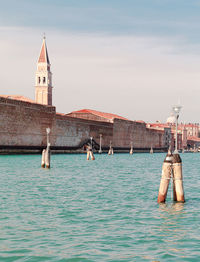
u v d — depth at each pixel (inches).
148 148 7445.9
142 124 7194.9
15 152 3841.0
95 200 932.0
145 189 1160.8
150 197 986.7
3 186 1178.0
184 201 882.1
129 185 1269.7
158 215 752.3
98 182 1353.3
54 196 988.6
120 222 692.1
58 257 499.8
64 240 576.1
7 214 745.0
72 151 4913.9
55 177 1510.8
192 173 1899.6
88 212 778.8
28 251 522.3
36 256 502.6
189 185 1304.1
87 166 2327.8
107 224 677.3
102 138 5812.0
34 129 4249.5
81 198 961.5
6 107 3786.9
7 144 3818.9
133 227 657.6
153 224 679.1
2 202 879.1
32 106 4207.7
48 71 6461.6
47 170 1876.2
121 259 495.5
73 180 1408.7
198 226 667.4
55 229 638.5
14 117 3912.4
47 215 743.7
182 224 681.6
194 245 558.3
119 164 2679.6
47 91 6417.3
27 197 962.7
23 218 713.6
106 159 3558.1
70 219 711.7
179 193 874.8
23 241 568.1
